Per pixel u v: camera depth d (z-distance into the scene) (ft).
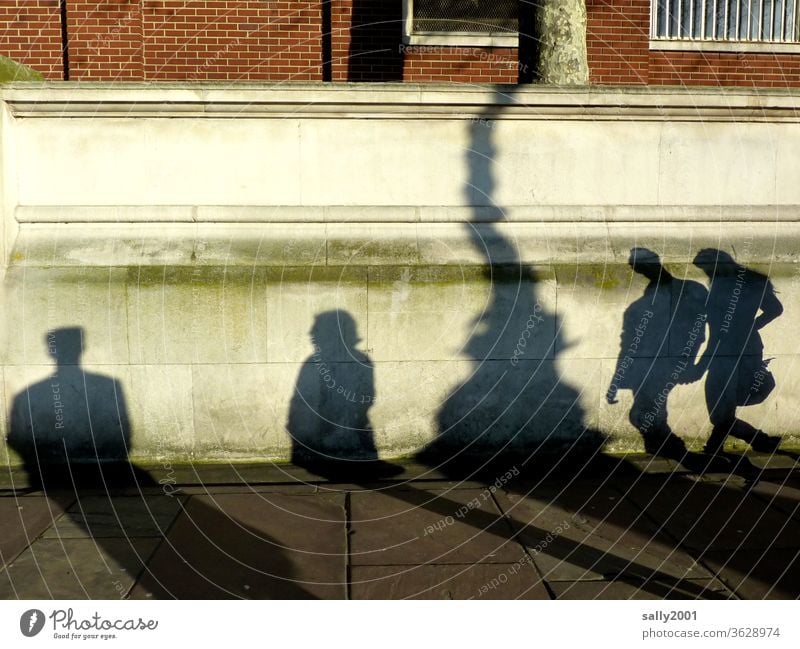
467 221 19.01
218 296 18.12
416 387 18.62
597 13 28.19
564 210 19.13
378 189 18.95
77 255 18.21
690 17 29.22
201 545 14.40
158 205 18.52
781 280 19.27
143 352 18.12
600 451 19.08
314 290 18.29
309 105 18.43
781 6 29.48
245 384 18.31
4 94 17.71
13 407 17.98
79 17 26.78
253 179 18.72
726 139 19.52
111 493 16.80
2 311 17.81
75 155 18.39
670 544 14.51
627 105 18.85
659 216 19.33
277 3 27.22
